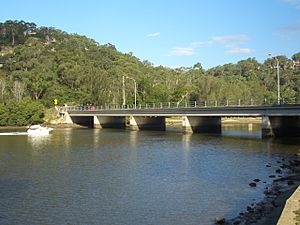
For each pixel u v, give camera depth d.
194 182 38.22
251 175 41.16
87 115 129.88
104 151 63.16
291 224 19.70
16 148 68.75
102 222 26.66
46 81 169.25
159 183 38.03
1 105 137.38
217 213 28.02
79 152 62.28
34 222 26.86
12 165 49.72
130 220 26.95
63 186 37.34
